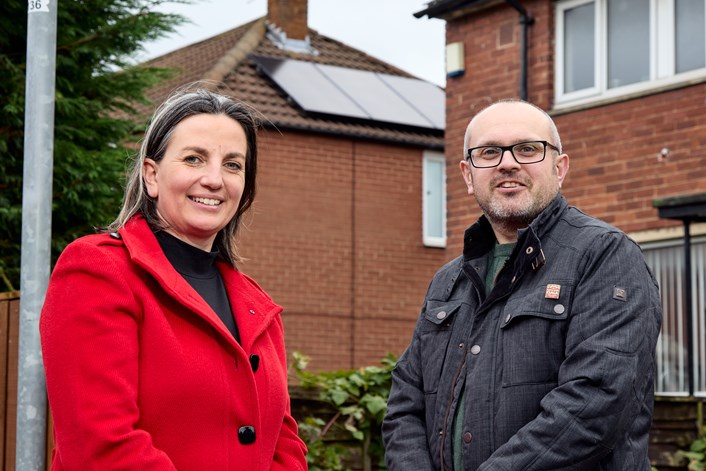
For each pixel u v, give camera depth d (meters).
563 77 11.34
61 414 2.81
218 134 3.14
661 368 9.98
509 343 3.43
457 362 3.58
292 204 15.77
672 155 10.20
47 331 2.87
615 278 3.38
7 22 8.02
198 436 2.91
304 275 15.76
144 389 2.88
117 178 8.08
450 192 11.94
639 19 10.83
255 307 3.25
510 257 3.52
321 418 5.52
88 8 8.34
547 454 3.20
